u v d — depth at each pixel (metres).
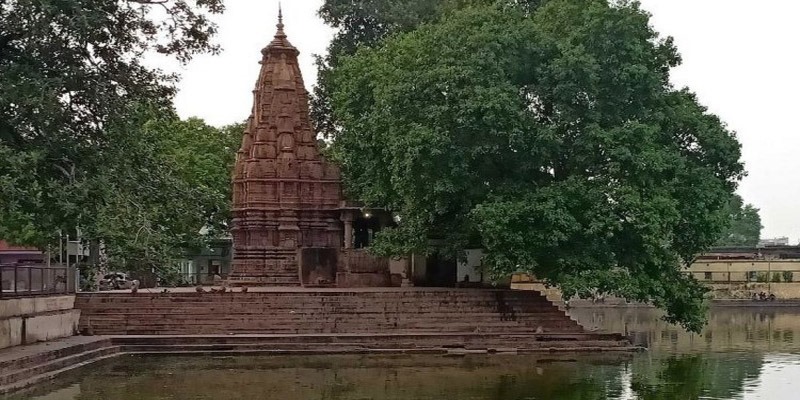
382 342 30.41
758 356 30.28
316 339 30.17
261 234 44.47
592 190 31.61
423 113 33.47
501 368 26.27
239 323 31.47
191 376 24.09
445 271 41.97
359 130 39.50
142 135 24.28
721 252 85.44
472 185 33.53
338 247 43.03
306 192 45.12
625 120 33.59
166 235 25.42
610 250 32.38
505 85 32.16
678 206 32.59
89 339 28.80
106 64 23.08
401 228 37.22
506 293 33.69
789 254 83.50
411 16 51.06
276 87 45.84
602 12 32.56
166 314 31.64
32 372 22.78
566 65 32.12
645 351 31.50
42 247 40.34
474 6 40.78
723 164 34.44
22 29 21.39
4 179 19.42
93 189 21.86
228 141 59.53
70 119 22.77
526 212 31.12
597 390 21.64
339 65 49.00
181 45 23.56
